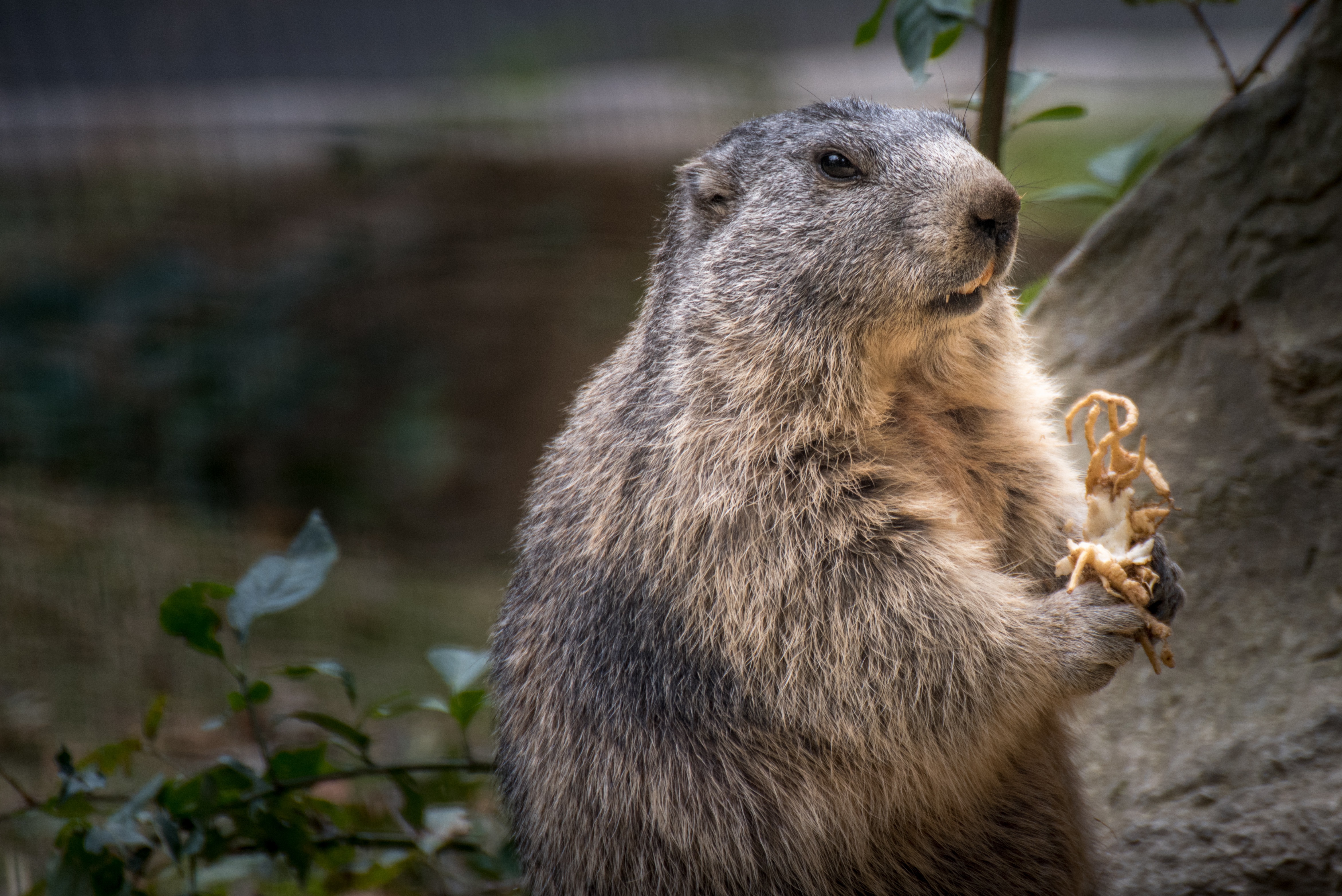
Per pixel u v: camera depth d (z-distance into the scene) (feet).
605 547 21.88
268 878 26.32
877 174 21.85
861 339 21.76
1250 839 21.70
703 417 21.58
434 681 41.73
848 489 20.83
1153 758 23.56
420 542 56.59
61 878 23.45
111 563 46.52
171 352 62.23
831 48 106.83
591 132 80.33
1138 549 20.18
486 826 30.01
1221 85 85.56
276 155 80.64
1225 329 25.46
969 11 27.27
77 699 38.50
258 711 38.91
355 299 66.90
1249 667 23.34
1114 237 27.09
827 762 20.45
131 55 99.35
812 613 20.34
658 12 103.55
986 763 20.71
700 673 20.79
